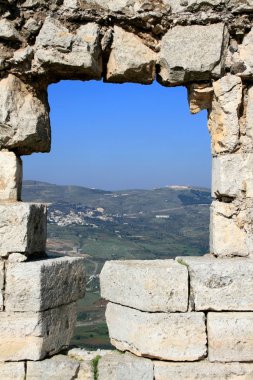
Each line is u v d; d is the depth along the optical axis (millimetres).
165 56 7047
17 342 6238
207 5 7027
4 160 6789
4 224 6363
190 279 6375
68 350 6750
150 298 6234
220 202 7121
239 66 7043
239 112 7090
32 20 6910
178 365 6227
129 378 6203
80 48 6840
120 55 7145
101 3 7062
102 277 6816
